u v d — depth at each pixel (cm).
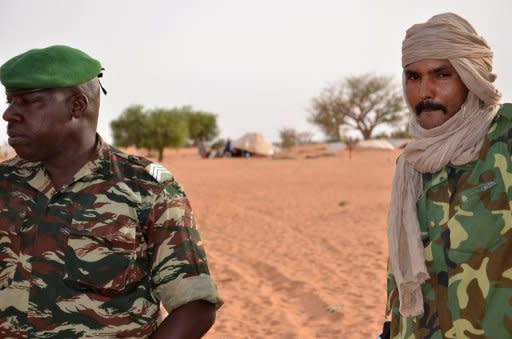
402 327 214
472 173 202
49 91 166
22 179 173
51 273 164
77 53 169
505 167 198
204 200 1530
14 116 166
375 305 593
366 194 1622
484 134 204
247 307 605
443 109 207
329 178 2298
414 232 204
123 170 174
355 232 981
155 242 171
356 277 698
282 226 1081
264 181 2203
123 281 166
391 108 6712
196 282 169
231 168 3167
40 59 163
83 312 163
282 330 535
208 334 529
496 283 196
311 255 820
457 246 198
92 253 164
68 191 169
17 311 164
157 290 172
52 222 167
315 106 6919
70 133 170
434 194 208
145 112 5009
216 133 8281
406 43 209
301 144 6931
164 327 168
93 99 174
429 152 205
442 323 200
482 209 198
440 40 200
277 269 739
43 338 162
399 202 212
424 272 198
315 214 1237
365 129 6838
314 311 589
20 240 167
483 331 195
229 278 708
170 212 172
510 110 202
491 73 210
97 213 167
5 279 166
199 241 177
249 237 976
